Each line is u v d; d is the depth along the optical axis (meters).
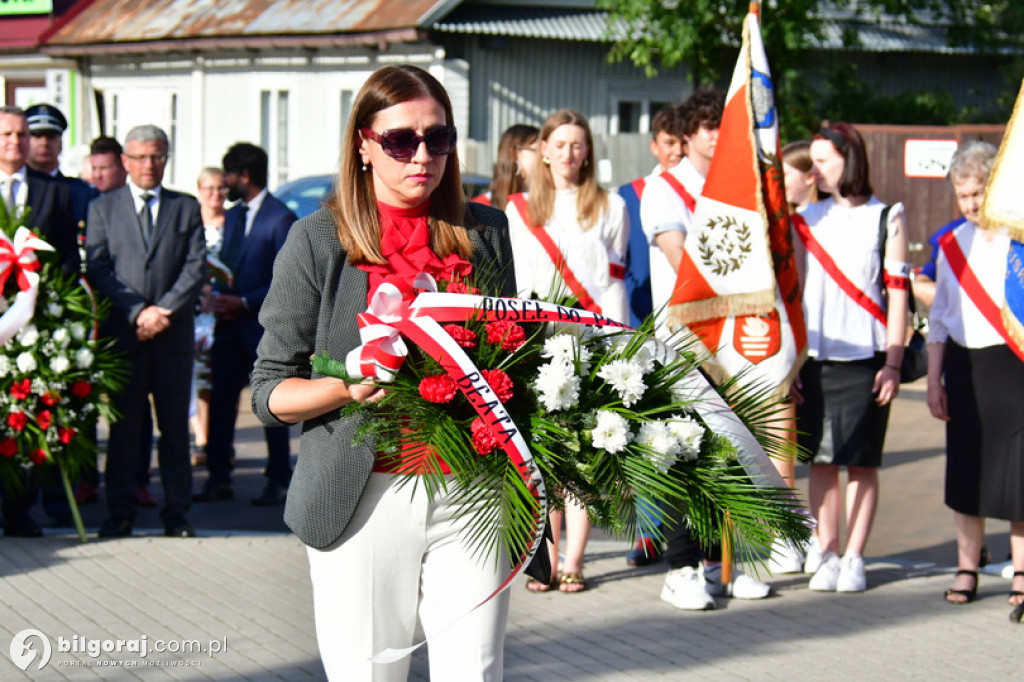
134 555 7.35
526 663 5.64
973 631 6.15
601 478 3.27
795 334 6.19
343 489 3.31
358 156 3.45
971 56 25.41
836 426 6.70
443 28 20.53
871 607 6.56
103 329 7.79
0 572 6.91
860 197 6.82
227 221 9.59
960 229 6.61
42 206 7.61
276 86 23.67
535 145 7.21
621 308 6.53
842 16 24.17
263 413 3.37
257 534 8.02
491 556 3.37
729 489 3.34
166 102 25.83
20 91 28.23
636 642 5.94
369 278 3.40
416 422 3.16
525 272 6.39
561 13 22.02
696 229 6.20
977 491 6.42
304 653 5.66
